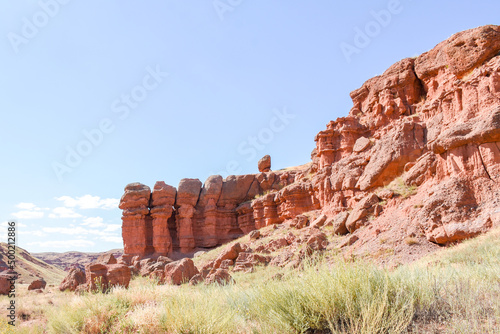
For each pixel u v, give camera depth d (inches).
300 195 1521.9
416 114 1203.2
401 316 186.9
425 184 877.2
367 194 1104.2
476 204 685.3
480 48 1034.1
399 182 1003.9
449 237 671.1
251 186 2112.5
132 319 289.9
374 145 1211.9
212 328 240.5
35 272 2773.1
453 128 765.9
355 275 221.5
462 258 489.7
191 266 847.7
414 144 1069.1
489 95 763.4
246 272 948.6
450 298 212.8
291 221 1439.5
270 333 208.8
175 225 2065.7
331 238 1011.9
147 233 1977.1
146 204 2000.5
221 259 1157.1
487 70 796.6
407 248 721.6
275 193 1740.9
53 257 5984.3
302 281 231.9
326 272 227.8
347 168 1277.1
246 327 242.7
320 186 1374.3
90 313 338.0
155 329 266.1
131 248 1907.0
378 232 838.5
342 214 1051.3
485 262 335.3
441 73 1207.6
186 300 293.6
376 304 192.4
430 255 644.1
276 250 1132.5
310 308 212.4
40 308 534.9
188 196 2050.9
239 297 319.0
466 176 721.6
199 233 2037.4
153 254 1915.6
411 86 1336.1
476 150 719.7
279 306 226.5
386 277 217.6
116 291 411.8
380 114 1365.7
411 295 213.0
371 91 1473.9
